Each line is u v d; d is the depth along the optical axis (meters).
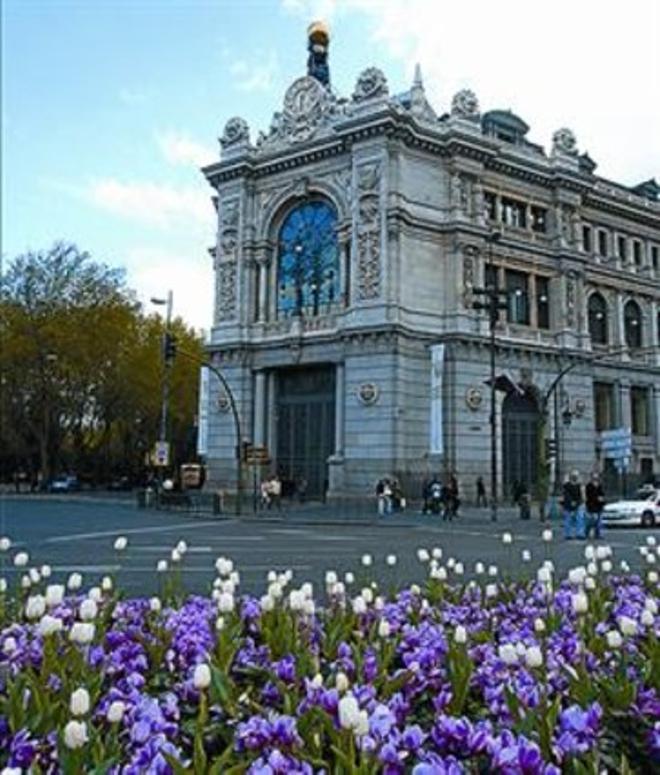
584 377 56.56
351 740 3.38
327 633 5.99
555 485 52.84
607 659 5.45
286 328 53.22
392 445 45.97
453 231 50.06
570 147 58.91
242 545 24.50
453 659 4.88
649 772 4.04
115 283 75.06
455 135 50.53
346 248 50.62
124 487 90.81
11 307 71.69
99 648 5.30
